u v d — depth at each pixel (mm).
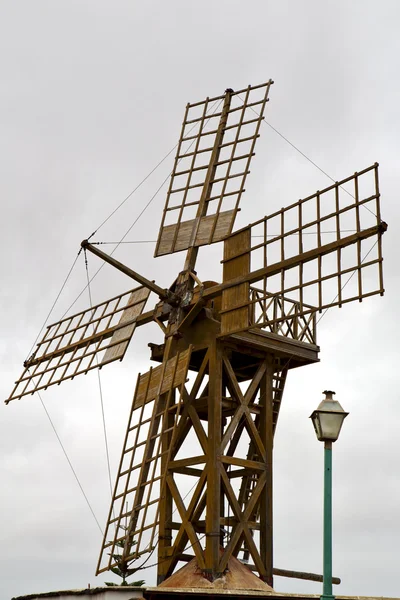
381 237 32594
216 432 36281
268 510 36875
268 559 36469
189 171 41406
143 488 36562
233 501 36031
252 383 37562
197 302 37406
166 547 37094
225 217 38781
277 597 33562
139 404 38500
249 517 36812
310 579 38250
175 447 38062
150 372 38938
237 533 35906
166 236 40531
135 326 40469
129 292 42000
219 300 38219
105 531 36562
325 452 25016
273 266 35500
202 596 32812
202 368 37406
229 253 37281
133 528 35906
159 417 37406
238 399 37094
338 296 33375
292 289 34875
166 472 36188
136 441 37750
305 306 38750
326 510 24688
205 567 35094
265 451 37406
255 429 37250
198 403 37750
